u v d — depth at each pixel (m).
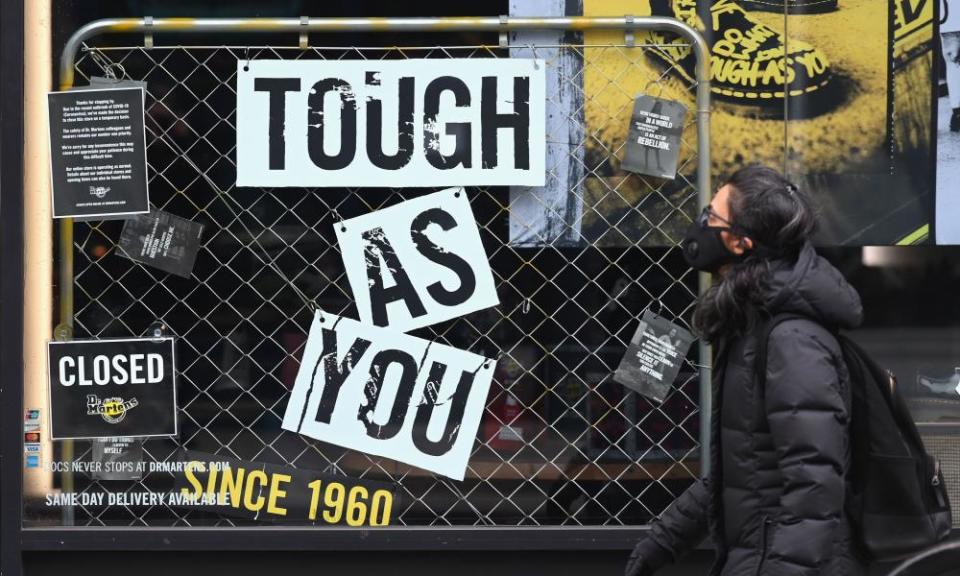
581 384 9.53
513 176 9.45
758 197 6.07
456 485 9.53
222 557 9.59
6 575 9.41
